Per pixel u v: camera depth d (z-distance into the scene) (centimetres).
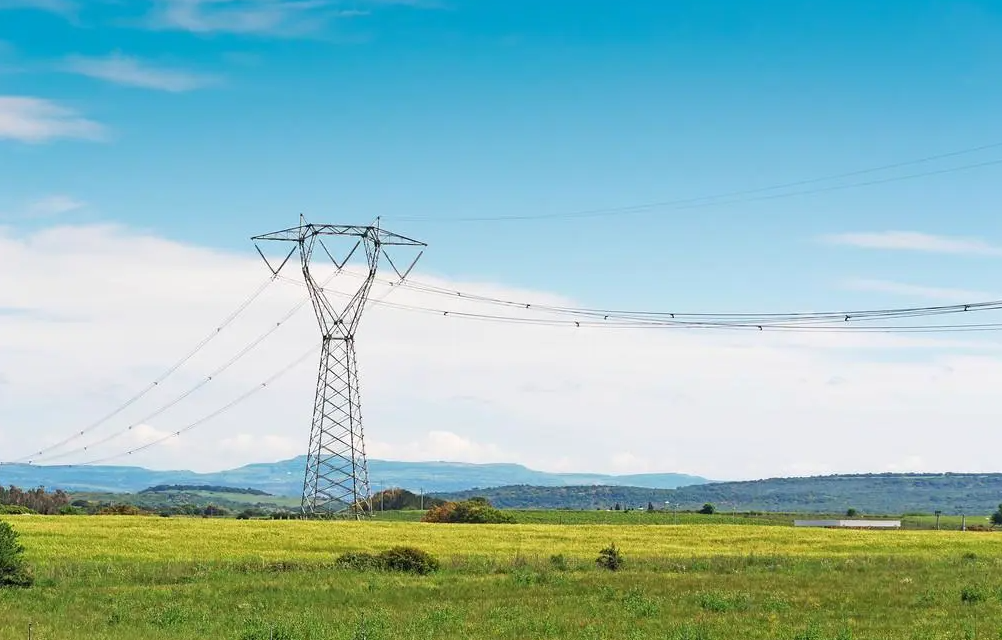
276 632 4212
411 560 6969
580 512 19625
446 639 4191
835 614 5012
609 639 4225
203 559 7619
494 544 9369
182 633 4288
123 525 10350
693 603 5388
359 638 4141
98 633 4247
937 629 4534
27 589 5756
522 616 4859
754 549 9562
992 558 8831
